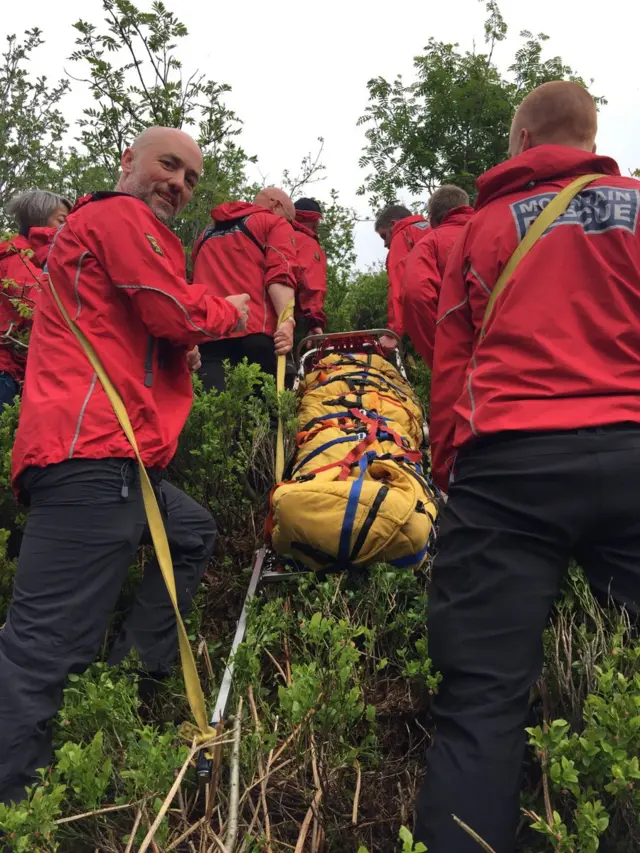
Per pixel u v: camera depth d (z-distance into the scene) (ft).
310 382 14.78
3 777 6.52
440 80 25.85
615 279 6.56
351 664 6.77
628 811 5.50
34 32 24.54
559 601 6.90
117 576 7.47
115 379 7.54
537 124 7.77
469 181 25.54
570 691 6.60
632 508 6.13
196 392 12.53
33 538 7.32
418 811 5.68
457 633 6.11
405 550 8.97
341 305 21.42
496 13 26.02
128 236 7.54
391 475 9.72
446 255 14.14
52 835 5.43
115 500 7.38
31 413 7.47
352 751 6.41
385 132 27.25
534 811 6.03
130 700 6.95
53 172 24.61
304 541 9.03
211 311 7.90
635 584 6.34
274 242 14.52
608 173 7.34
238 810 6.06
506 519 6.25
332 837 6.19
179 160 8.61
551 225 6.79
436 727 6.09
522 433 6.31
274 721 6.80
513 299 6.65
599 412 6.23
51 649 6.98
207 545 8.95
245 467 11.75
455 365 7.38
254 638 7.64
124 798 5.87
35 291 12.96
